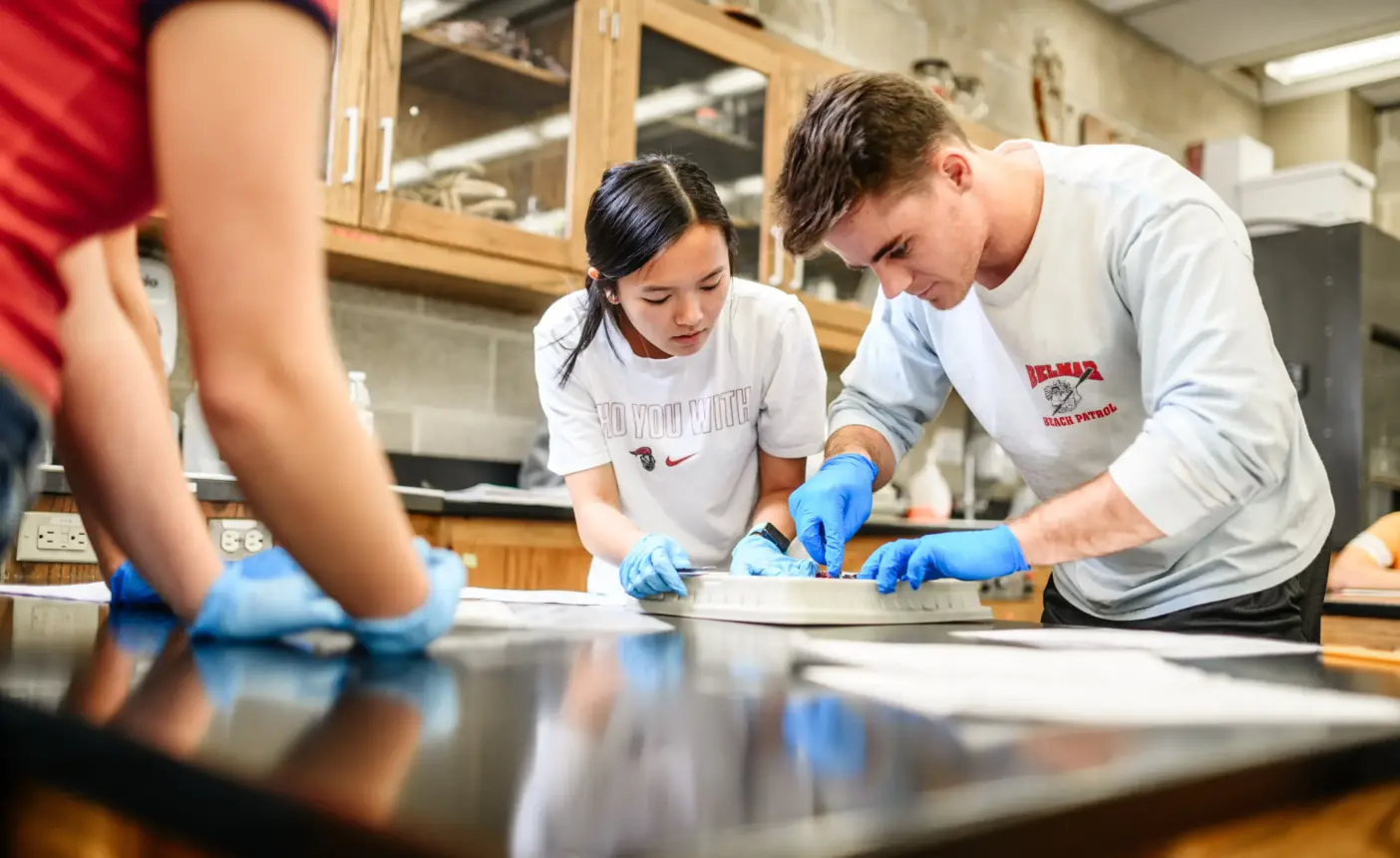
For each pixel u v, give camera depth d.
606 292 1.50
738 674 0.65
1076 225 1.32
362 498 0.58
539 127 2.60
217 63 0.50
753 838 0.29
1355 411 3.70
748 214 3.04
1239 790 0.41
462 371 2.79
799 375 1.64
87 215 0.52
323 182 2.20
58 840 0.44
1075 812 0.35
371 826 0.30
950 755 0.41
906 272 1.23
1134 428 1.40
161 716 0.44
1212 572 1.36
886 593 1.18
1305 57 4.77
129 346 0.81
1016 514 3.90
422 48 2.40
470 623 0.97
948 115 1.23
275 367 0.53
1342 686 0.65
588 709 0.51
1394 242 3.85
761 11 3.30
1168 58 4.82
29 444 0.49
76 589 1.29
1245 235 1.32
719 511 1.72
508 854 0.28
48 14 0.48
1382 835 0.51
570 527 2.28
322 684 0.57
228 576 0.75
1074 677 0.66
